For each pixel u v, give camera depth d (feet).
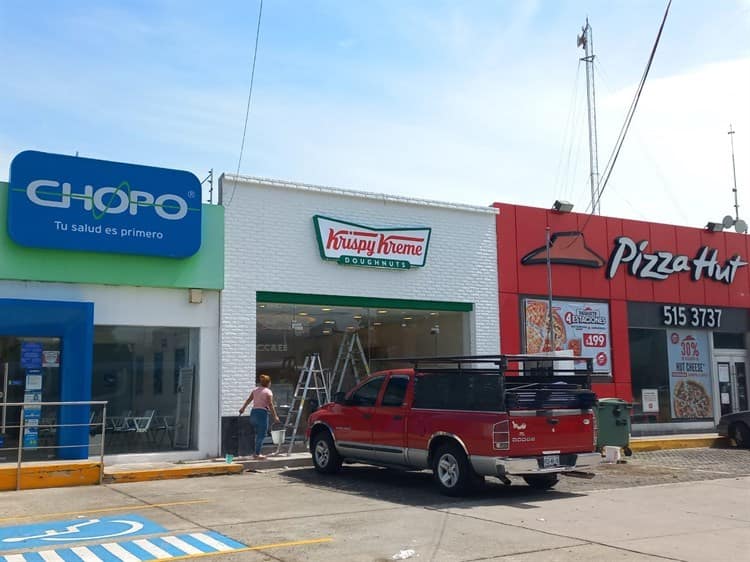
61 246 46.60
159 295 50.44
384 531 28.63
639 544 26.53
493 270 64.34
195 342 51.62
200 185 51.39
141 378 49.67
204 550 25.49
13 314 45.29
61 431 46.19
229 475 46.11
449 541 26.89
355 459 44.16
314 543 26.53
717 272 76.84
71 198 47.16
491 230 64.75
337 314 57.82
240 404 51.90
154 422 49.78
